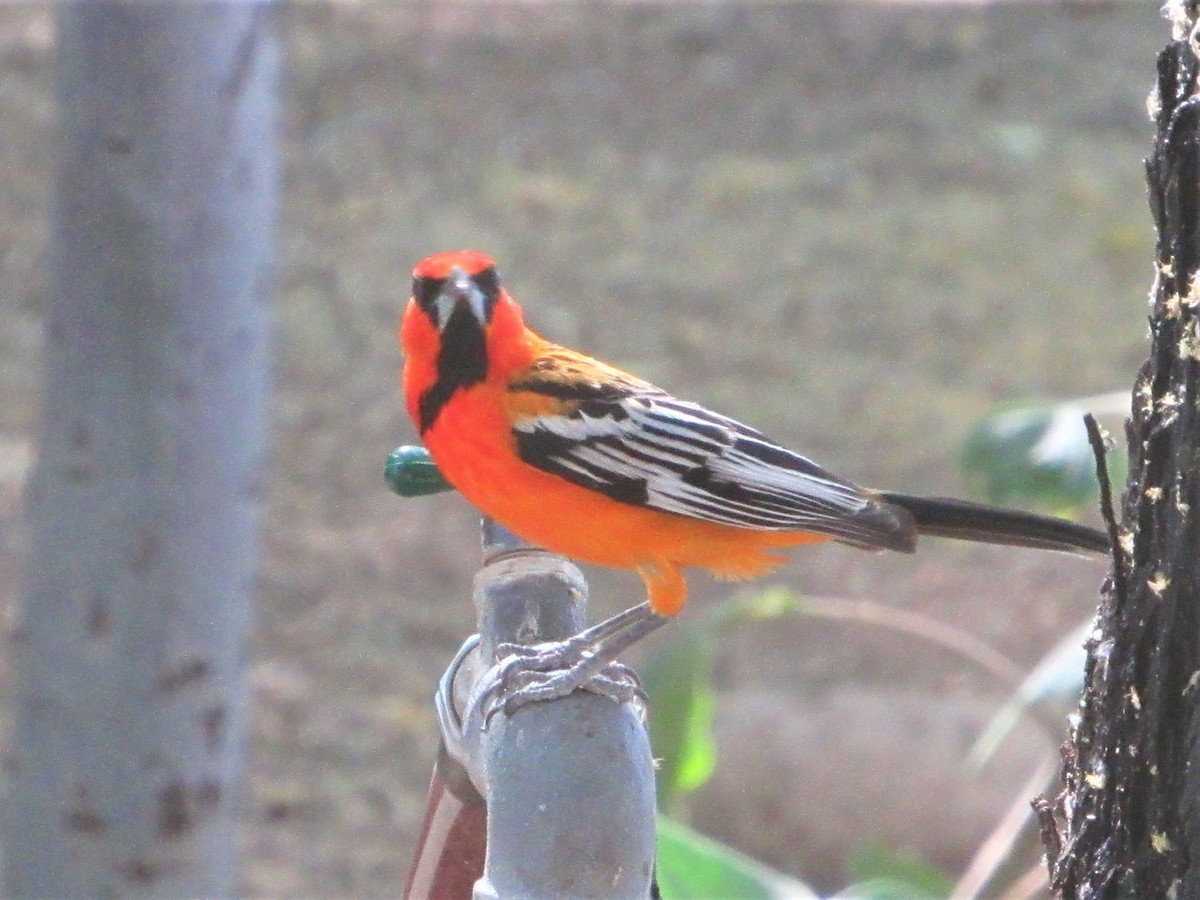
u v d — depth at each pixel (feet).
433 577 54.80
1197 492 12.29
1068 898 13.56
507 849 14.02
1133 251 72.02
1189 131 12.48
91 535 28.32
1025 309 68.59
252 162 27.96
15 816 29.58
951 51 89.25
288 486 58.85
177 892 29.45
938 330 66.90
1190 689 12.40
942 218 74.95
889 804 43.50
